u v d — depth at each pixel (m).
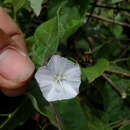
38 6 0.12
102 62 0.12
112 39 0.15
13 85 0.12
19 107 0.12
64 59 0.11
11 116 0.12
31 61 0.12
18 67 0.11
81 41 0.15
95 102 0.13
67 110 0.11
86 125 0.11
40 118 0.13
